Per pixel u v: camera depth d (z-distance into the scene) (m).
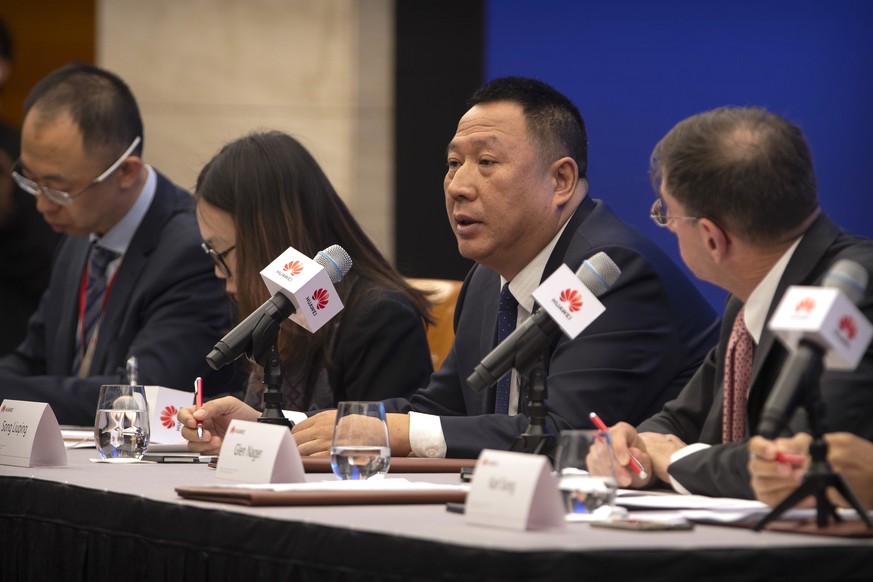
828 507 4.48
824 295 4.57
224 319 11.11
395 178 17.50
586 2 16.22
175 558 5.05
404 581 4.17
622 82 16.08
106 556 5.46
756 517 4.64
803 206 5.85
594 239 7.94
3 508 6.18
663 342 7.67
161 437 8.35
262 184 9.07
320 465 6.58
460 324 8.73
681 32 15.74
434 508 5.00
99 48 18.33
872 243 5.91
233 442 5.79
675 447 6.23
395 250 17.47
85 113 10.98
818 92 15.05
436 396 8.70
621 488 6.15
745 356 6.38
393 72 17.47
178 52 18.20
